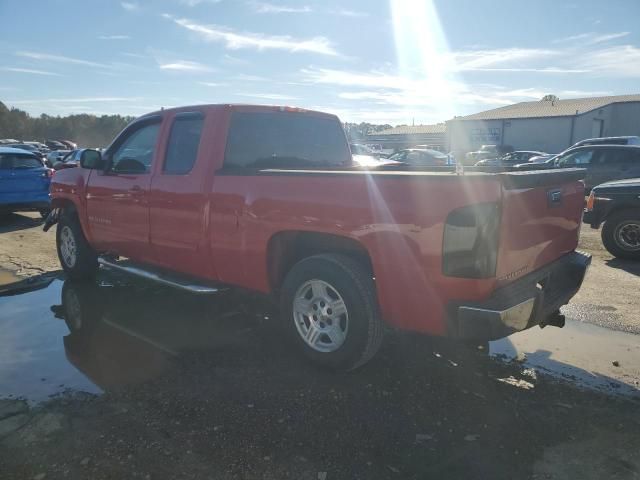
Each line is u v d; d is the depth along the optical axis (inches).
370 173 141.0
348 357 151.3
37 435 124.6
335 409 136.9
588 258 175.9
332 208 146.4
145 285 256.7
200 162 181.0
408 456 117.0
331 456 116.7
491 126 2107.5
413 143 2896.2
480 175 125.7
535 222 142.5
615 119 1969.7
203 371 160.1
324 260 153.0
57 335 191.2
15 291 247.0
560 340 189.8
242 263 172.4
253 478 109.3
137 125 214.5
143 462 114.0
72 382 153.2
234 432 125.8
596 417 134.8
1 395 145.5
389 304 141.6
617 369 165.0
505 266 131.3
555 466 114.0
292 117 205.3
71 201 250.7
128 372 159.8
